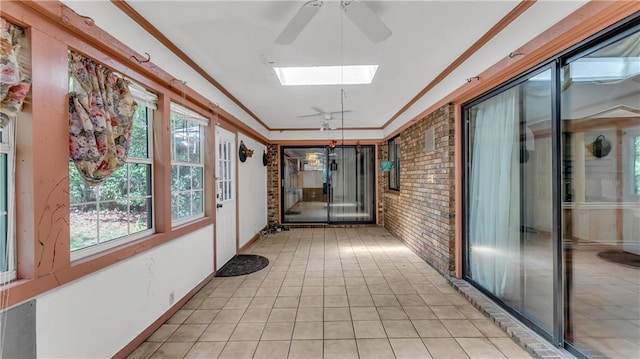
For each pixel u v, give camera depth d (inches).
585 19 66.4
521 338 86.4
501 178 106.1
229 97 165.8
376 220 288.4
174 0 76.7
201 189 144.3
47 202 59.4
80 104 65.9
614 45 64.3
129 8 79.7
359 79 144.8
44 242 58.6
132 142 92.8
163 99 102.0
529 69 87.4
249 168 217.6
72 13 63.2
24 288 55.0
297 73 144.8
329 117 219.6
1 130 55.0
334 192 292.2
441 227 146.1
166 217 103.1
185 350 85.6
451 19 87.9
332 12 81.6
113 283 77.7
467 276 131.4
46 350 59.2
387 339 90.7
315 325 99.4
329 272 153.3
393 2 78.6
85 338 68.5
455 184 135.0
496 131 108.7
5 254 55.5
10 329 53.1
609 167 67.2
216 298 121.9
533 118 88.7
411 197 195.6
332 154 290.8
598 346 71.4
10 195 56.2
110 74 76.5
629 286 65.1
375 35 74.9
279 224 286.5
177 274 111.3
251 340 90.7
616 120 64.9
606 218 68.5
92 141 67.7
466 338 90.9
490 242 113.8
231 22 88.0
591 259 72.3
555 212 79.5
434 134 152.6
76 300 66.3
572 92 74.7
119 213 86.5
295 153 291.9
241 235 196.7
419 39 100.0
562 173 78.0
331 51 108.0
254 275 149.7
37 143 57.4
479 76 105.7
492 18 87.9
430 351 84.4
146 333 91.5
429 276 145.8
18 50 55.0
